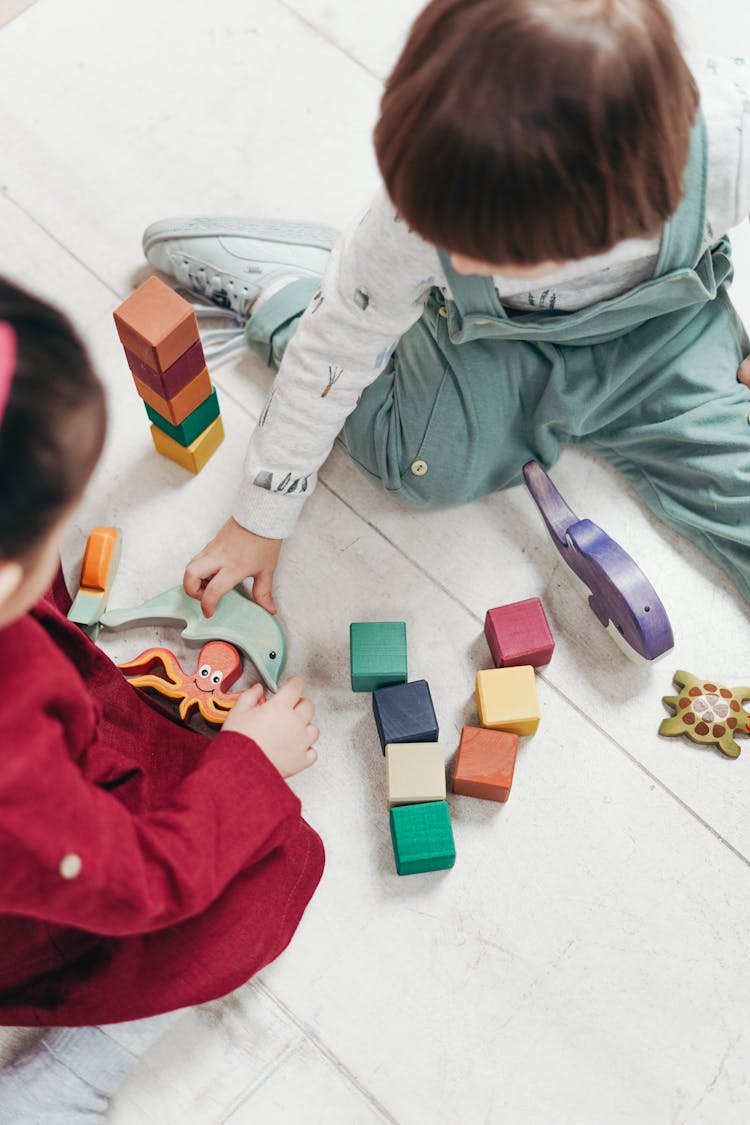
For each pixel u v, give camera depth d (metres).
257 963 0.96
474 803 1.14
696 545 1.25
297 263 1.31
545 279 0.98
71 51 1.49
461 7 0.70
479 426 1.17
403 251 0.94
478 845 1.12
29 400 0.54
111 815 0.76
